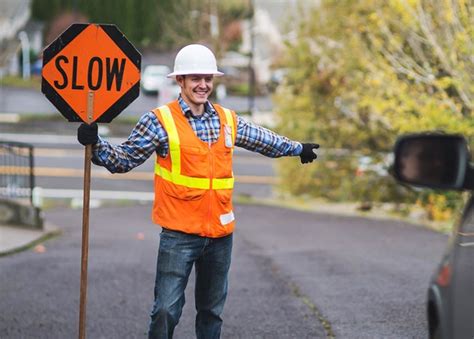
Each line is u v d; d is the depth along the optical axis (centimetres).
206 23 10881
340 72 4094
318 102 4512
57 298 1819
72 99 1164
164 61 13738
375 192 4394
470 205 799
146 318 1619
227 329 1508
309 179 4797
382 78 3309
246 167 6925
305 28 4428
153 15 14362
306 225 3525
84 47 1161
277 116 4878
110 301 1778
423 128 3020
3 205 3216
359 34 3838
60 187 5762
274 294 1827
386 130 4106
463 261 762
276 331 1489
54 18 14025
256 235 3172
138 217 4128
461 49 2725
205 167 1091
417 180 705
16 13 13238
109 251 2645
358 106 3988
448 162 704
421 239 2789
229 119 1118
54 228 3338
